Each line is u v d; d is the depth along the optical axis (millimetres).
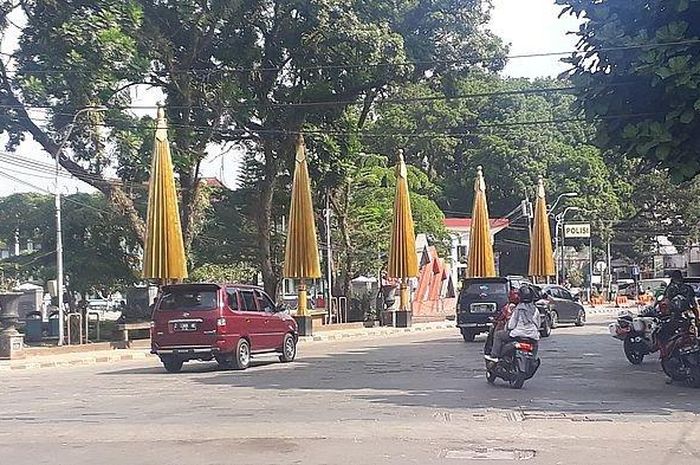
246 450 9664
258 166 39844
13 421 12195
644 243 73188
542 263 46875
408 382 16703
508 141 65812
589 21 15578
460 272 63656
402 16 37500
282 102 37719
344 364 21109
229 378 18031
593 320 43938
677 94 14812
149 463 9047
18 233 36156
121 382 17828
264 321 21078
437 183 68188
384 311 41156
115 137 31484
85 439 10547
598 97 15836
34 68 30203
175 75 33406
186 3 33031
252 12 35719
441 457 9211
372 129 62125
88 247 34875
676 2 14664
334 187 41000
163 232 28547
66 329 30438
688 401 13719
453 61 37156
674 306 16062
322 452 9508
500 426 11227
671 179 15414
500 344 15766
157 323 19719
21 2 30109
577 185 65000
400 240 39031
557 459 9094
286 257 34250
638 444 9969
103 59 29125
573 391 15078
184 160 32594
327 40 35250
